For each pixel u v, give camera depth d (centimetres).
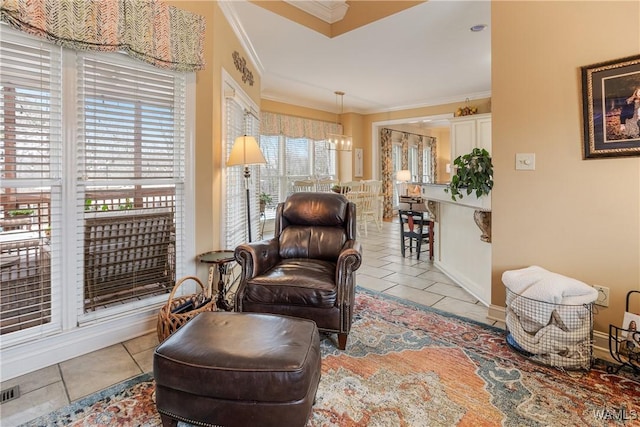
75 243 214
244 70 403
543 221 232
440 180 1233
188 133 264
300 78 565
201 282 259
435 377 188
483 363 202
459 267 360
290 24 363
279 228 300
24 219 197
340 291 219
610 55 201
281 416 129
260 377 128
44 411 161
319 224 290
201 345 141
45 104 199
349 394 173
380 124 837
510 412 160
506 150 247
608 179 206
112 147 228
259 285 223
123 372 195
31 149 196
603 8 203
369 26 370
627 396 171
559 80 221
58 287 209
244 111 411
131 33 217
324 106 789
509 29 240
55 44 194
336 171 845
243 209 410
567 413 159
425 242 545
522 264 244
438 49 437
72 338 211
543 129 229
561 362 194
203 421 134
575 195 219
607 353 208
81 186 216
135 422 154
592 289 196
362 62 484
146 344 228
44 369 197
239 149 295
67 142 208
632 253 200
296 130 741
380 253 513
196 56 256
